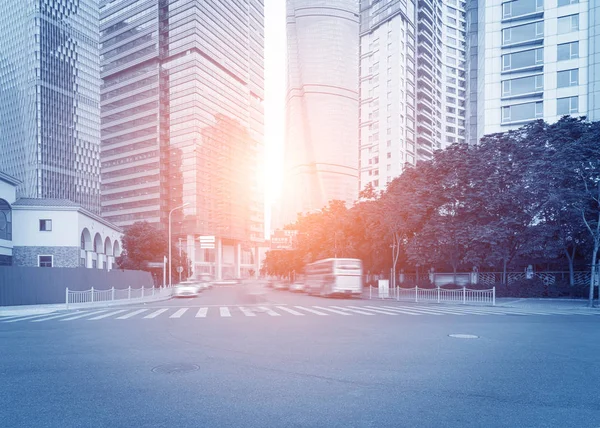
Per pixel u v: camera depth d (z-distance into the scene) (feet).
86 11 415.23
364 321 52.60
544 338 38.47
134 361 28.53
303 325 47.83
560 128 102.42
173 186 342.85
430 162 117.70
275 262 309.83
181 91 343.87
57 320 57.06
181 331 42.98
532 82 163.94
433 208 112.98
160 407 19.06
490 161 104.17
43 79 370.94
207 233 343.87
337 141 430.61
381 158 285.23
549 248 96.12
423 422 17.19
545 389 21.84
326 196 419.33
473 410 18.66
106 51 387.34
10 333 43.75
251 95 427.33
